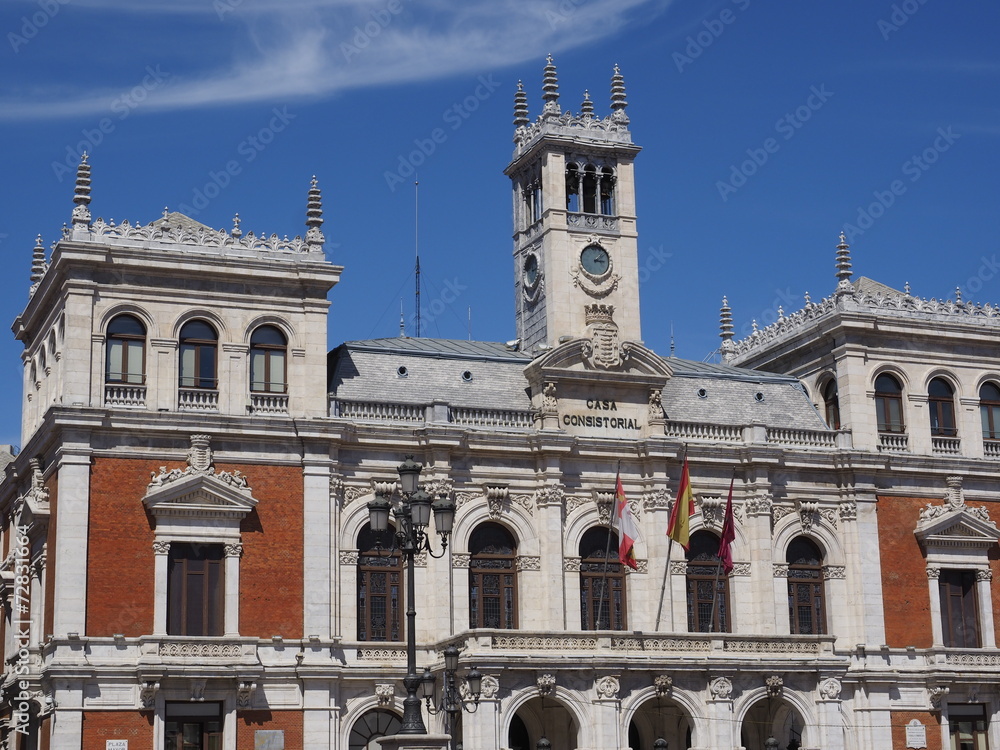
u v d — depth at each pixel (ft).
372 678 215.31
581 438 234.17
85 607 203.21
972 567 255.09
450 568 224.12
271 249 223.30
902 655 245.45
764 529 241.76
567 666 207.00
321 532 217.15
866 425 254.88
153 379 213.46
